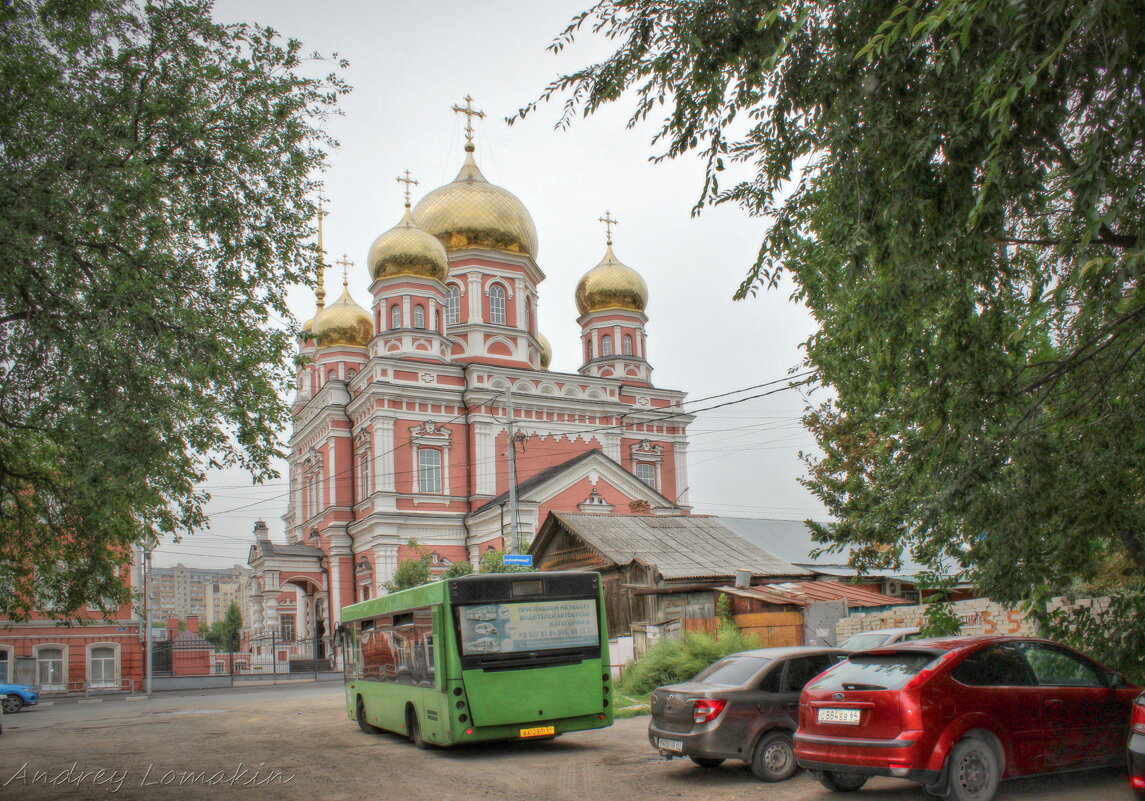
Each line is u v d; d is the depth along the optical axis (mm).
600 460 49656
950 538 12156
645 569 26266
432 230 56719
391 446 49906
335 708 27797
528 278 58844
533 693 15492
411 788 12727
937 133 8305
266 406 13133
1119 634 12133
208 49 13711
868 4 8852
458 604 15477
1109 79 7367
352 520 53875
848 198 9320
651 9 10375
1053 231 10000
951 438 9898
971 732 9758
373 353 54438
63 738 22156
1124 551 13000
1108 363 10148
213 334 12773
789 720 12406
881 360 9672
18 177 11727
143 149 13195
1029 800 9969
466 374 52844
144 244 12930
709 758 12445
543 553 31453
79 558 17141
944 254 8977
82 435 11586
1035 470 9852
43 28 12719
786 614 24203
